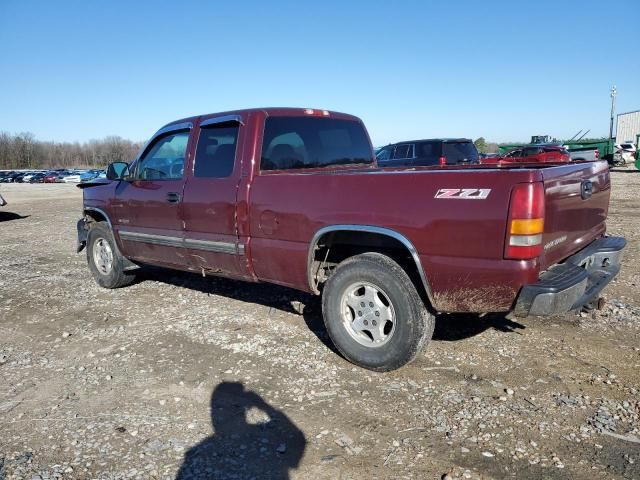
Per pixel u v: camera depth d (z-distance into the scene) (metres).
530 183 3.14
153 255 5.74
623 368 3.88
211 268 5.05
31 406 3.62
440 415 3.33
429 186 3.49
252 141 4.54
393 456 2.92
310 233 4.08
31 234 12.22
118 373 4.10
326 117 5.36
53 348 4.68
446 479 2.70
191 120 5.18
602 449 2.93
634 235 9.23
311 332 4.81
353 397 3.59
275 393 3.68
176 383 3.89
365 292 3.95
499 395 3.55
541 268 3.31
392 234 3.64
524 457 2.88
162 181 5.38
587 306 4.17
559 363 3.99
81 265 8.22
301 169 4.95
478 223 3.29
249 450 3.02
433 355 4.20
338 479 2.74
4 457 3.02
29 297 6.36
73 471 2.86
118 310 5.70
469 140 14.76
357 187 3.82
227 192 4.64
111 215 6.17
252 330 4.90
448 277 3.45
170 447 3.07
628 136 47.88
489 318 4.95
